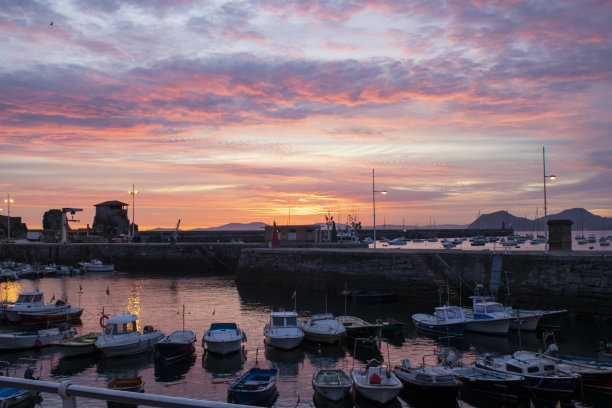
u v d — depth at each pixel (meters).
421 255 53.09
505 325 36.66
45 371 28.41
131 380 23.66
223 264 90.69
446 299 49.75
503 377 24.55
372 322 41.88
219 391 25.12
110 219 135.50
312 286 62.00
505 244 163.75
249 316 45.25
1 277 75.69
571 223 51.94
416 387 24.34
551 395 24.03
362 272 57.06
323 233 107.88
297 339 32.94
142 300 55.06
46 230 135.62
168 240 122.38
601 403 23.67
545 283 43.66
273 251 67.44
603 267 40.78
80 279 78.19
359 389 23.20
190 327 40.28
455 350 32.59
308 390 25.25
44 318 42.00
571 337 35.88
